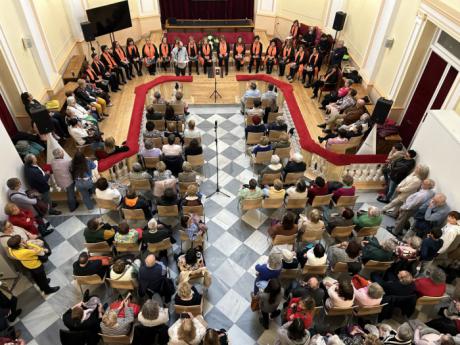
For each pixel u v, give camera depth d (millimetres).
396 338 3961
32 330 4664
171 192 5500
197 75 11195
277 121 7648
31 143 7020
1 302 4512
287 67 11289
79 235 5930
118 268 4492
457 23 5910
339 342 3764
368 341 3695
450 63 6570
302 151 7289
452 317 4348
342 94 8688
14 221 5035
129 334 4145
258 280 4602
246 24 13781
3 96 7250
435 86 7078
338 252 4848
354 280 4555
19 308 4891
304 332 3641
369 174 6949
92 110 8312
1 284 4730
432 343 3928
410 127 8016
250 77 9453
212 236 5961
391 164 6277
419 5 7117
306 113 9281
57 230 6012
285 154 7188
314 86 9805
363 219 5371
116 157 6602
